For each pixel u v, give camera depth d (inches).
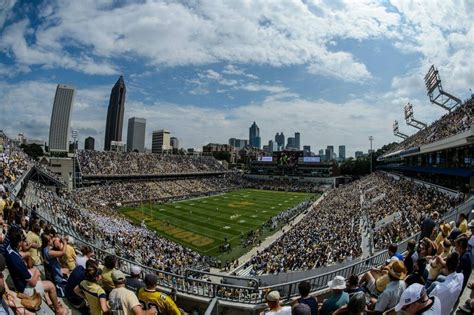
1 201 580.7
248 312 400.8
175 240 2004.2
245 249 1834.4
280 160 5324.8
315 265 1112.8
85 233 1127.0
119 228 1770.4
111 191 3361.2
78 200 2377.0
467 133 1310.3
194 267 1408.7
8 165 1405.0
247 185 5118.1
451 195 1391.5
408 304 211.5
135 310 244.8
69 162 3636.8
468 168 1578.5
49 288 300.2
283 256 1402.6
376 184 2997.0
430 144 1876.2
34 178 2292.1
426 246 393.7
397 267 271.4
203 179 5019.7
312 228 1807.3
